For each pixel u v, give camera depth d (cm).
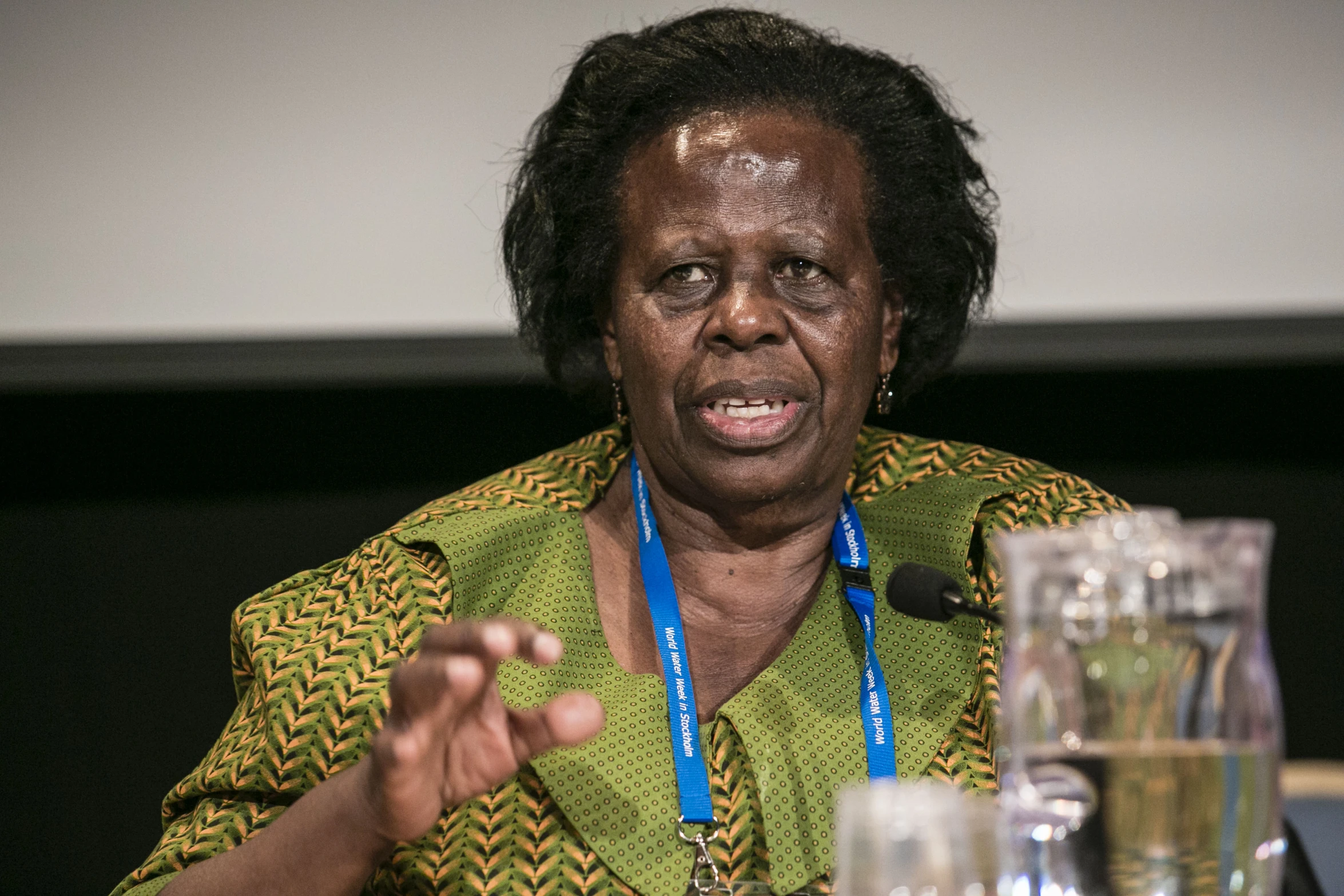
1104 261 889
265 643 485
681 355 479
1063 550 271
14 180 879
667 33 531
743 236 474
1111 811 266
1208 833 265
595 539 525
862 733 461
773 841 434
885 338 555
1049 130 879
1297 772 558
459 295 894
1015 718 276
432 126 881
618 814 439
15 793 1006
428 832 447
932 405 998
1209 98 880
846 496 531
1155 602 269
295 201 888
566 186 531
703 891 423
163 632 1005
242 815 457
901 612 354
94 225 886
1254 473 997
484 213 885
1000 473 541
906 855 254
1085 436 998
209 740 1016
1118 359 899
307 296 894
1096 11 873
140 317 891
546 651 292
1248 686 270
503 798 448
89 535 994
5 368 885
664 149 492
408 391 957
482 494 541
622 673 477
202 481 989
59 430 949
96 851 1016
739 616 504
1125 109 880
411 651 479
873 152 507
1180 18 875
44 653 1001
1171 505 1005
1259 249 887
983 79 870
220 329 894
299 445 982
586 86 532
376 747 324
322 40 879
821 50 522
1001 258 885
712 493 484
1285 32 873
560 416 988
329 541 999
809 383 477
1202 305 891
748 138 485
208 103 883
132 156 884
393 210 888
